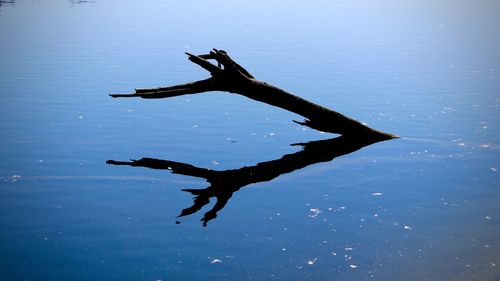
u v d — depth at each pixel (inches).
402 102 526.3
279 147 408.5
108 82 591.8
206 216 286.5
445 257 243.4
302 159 380.5
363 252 248.2
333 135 439.5
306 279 225.0
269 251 248.7
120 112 490.0
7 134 424.2
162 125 456.4
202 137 427.8
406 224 277.4
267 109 510.6
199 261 238.8
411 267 234.8
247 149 402.0
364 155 388.8
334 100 531.8
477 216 286.4
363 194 318.7
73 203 301.7
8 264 235.0
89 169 355.6
